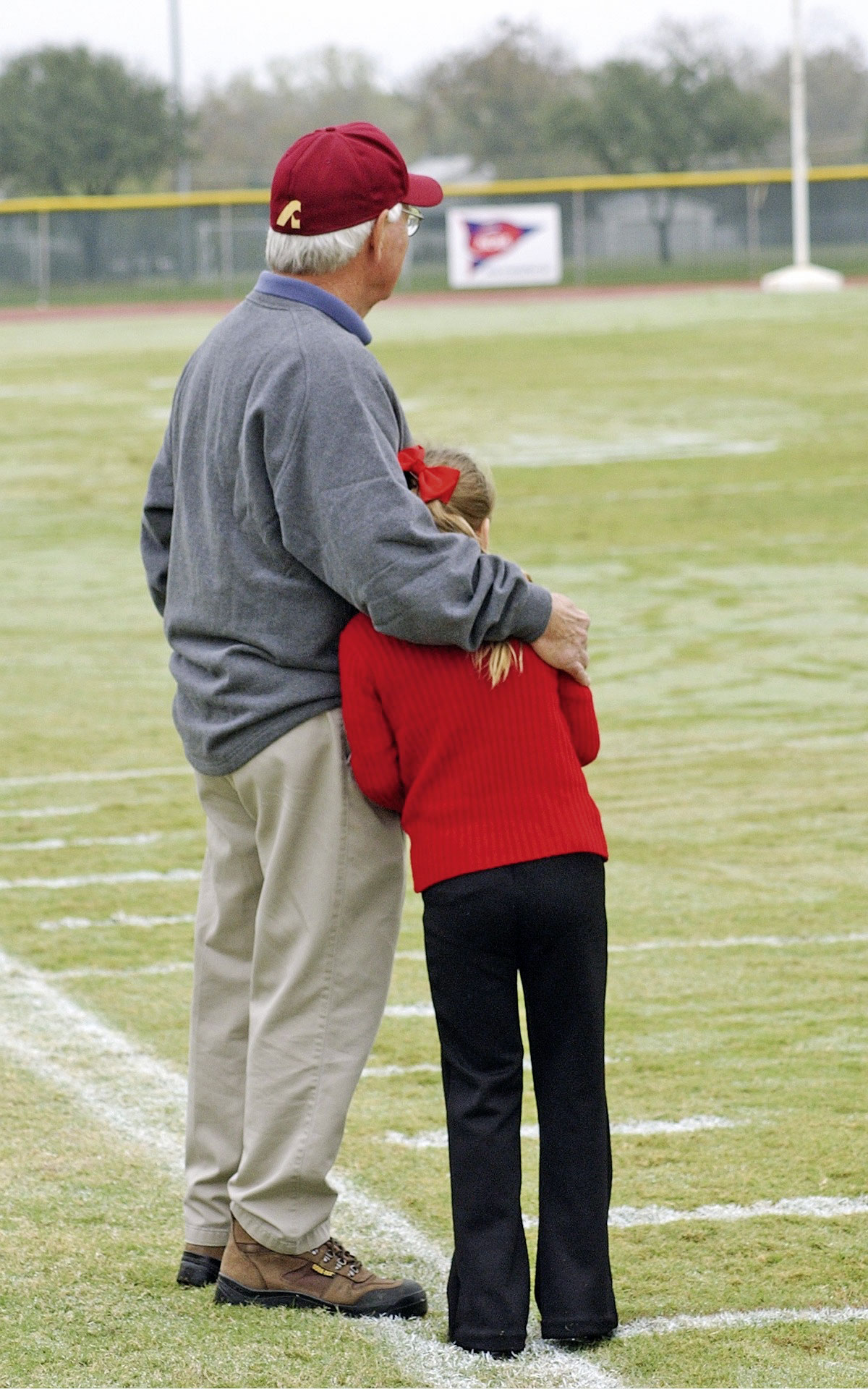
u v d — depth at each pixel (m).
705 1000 15.54
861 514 45.97
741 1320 9.84
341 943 9.78
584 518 46.25
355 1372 9.16
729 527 44.62
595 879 9.57
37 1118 13.05
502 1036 9.58
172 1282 10.34
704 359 84.44
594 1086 9.65
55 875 19.83
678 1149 12.34
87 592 38.94
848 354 83.81
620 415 66.75
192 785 23.95
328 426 9.16
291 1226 9.88
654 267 152.88
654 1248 10.79
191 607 9.91
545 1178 9.68
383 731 9.45
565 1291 9.52
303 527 9.30
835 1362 9.34
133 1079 13.91
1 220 150.38
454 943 9.45
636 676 30.17
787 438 59.75
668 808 22.20
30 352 101.25
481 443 60.56
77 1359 9.28
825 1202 11.43
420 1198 11.66
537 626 9.37
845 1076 13.70
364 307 9.98
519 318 116.06
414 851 9.55
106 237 151.88
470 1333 9.41
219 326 9.93
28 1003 15.70
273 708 9.56
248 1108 9.91
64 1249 10.77
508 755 9.39
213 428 9.64
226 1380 9.05
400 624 9.14
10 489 53.81
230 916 10.29
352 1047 9.86
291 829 9.65
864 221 151.00
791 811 21.98
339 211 9.54
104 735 26.75
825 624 34.03
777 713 27.48
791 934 17.36
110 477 55.88
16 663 32.06
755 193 151.50
